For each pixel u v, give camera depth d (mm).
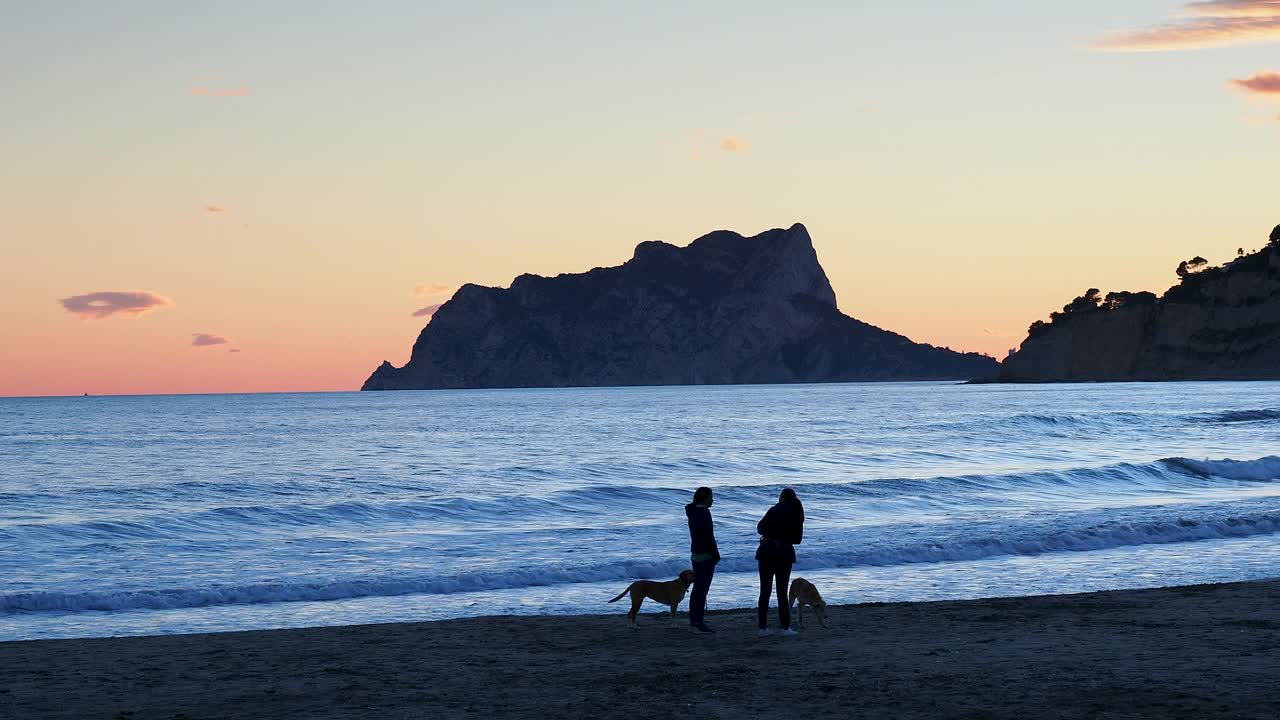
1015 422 88625
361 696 10594
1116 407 136500
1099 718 9203
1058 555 23281
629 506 33594
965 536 24797
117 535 27000
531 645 13414
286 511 30797
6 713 10023
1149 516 28672
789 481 44094
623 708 9938
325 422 121438
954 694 10211
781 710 9734
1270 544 24656
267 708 10133
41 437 89938
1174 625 14117
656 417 126000
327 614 17328
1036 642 12977
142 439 86500
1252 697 9867
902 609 15891
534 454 63938
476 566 21703
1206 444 64938
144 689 11023
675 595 14469
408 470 52219
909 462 53188
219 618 17016
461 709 10000
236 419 133250
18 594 17641
